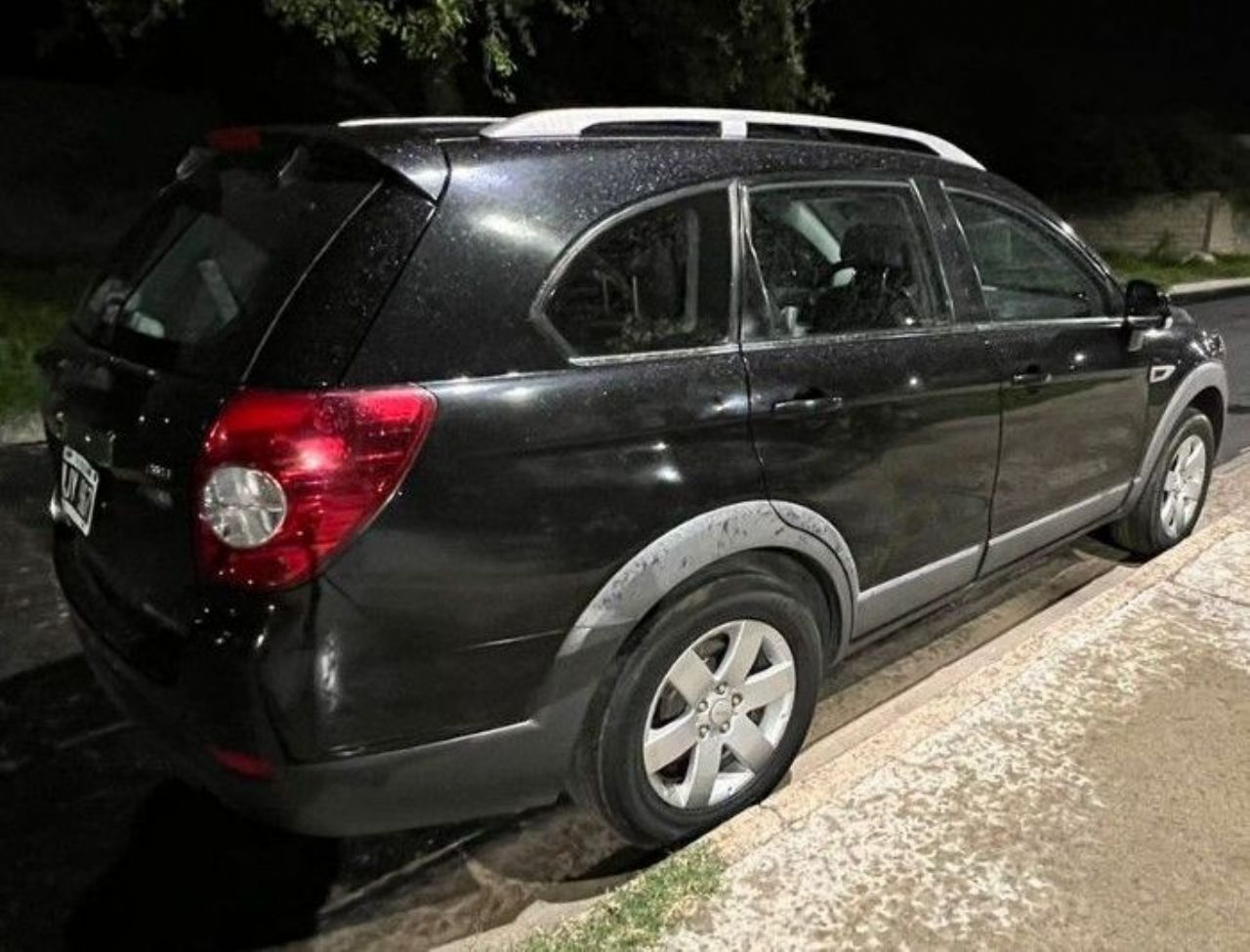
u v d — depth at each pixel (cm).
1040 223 379
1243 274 1836
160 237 282
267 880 282
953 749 312
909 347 316
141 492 240
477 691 239
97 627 260
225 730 222
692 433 260
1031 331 361
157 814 307
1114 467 416
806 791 292
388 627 225
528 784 256
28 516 508
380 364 221
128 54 1209
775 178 292
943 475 329
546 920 270
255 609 217
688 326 269
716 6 1017
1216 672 356
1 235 1013
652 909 250
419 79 1063
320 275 224
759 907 252
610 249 254
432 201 231
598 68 1199
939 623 428
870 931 246
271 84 1212
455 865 291
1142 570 431
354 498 216
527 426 234
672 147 275
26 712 354
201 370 231
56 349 296
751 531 272
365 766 230
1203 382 454
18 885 276
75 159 1060
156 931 263
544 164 248
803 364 285
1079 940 244
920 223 332
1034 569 473
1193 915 252
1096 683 348
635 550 252
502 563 234
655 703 269
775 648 293
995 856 269
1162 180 2120
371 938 263
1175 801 291
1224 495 561
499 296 235
